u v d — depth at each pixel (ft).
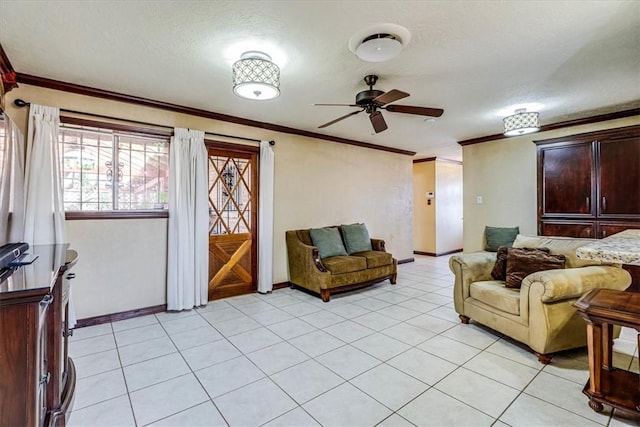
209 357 8.18
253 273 14.39
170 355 8.29
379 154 19.95
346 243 16.12
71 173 10.15
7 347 3.54
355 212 18.51
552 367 7.63
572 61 8.23
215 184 13.25
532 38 7.09
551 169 13.66
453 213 26.53
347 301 13.07
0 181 6.82
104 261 10.57
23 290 3.56
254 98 8.48
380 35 6.79
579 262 8.94
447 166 25.88
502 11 6.07
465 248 18.04
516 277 9.23
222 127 13.12
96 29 6.75
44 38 7.11
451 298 13.52
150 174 11.59
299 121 13.94
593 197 12.44
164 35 6.98
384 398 6.42
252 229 14.32
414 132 16.15
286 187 15.28
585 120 13.43
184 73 8.96
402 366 7.71
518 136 15.89
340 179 17.67
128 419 5.80
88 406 6.17
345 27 6.61
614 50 7.64
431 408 6.09
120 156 11.00
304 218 16.02
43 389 4.42
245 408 6.13
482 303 9.65
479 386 6.83
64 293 5.51
